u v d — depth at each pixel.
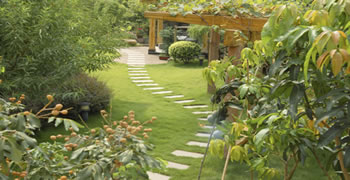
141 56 20.77
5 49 7.32
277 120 2.66
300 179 5.57
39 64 7.73
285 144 2.52
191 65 18.42
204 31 18.88
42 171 2.54
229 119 6.20
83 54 8.47
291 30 1.86
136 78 14.73
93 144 2.51
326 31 1.60
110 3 21.16
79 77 9.58
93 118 9.14
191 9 5.68
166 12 6.10
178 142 7.45
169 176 5.84
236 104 3.00
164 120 9.07
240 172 5.88
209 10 5.57
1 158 1.66
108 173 2.20
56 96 8.02
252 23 5.16
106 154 2.24
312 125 2.81
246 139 2.97
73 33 8.45
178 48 18.45
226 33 5.95
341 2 1.89
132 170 2.56
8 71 7.36
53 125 8.29
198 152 6.92
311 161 6.10
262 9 5.22
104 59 10.16
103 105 9.67
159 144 7.32
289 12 1.95
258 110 3.08
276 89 2.13
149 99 11.45
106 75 15.05
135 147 2.31
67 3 8.12
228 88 3.02
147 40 27.56
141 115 9.52
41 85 7.68
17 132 1.79
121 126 2.44
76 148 2.47
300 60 2.00
